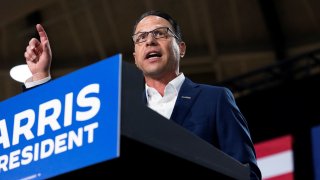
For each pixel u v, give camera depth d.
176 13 8.85
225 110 1.66
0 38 9.09
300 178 6.53
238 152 1.59
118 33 9.05
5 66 9.30
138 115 1.13
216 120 1.65
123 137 1.10
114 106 1.11
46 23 9.02
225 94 1.71
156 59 1.87
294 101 7.15
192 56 9.32
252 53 9.19
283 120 7.16
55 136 1.19
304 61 8.84
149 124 1.14
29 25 8.92
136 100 1.14
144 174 1.23
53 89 1.24
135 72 1.16
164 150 1.14
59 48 9.29
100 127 1.12
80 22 8.99
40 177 1.18
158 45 1.89
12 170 1.25
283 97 7.26
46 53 1.92
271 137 7.19
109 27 9.02
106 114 1.12
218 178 1.27
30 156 1.22
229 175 1.27
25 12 7.72
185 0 8.66
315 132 6.77
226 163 1.27
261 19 8.86
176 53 1.93
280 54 9.05
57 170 1.16
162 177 1.26
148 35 1.91
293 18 8.78
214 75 9.58
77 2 8.75
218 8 8.77
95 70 1.18
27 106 1.28
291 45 8.98
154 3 8.70
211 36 9.06
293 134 6.92
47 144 1.20
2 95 9.50
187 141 1.20
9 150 1.27
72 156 1.14
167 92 1.81
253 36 9.09
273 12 8.73
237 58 9.25
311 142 6.71
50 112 1.22
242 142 1.62
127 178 1.22
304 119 6.99
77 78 1.20
